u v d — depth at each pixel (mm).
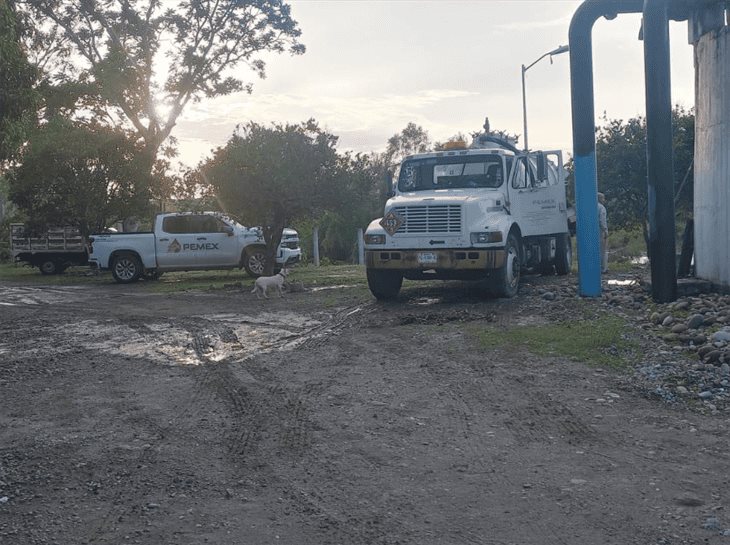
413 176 14609
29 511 4961
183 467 5762
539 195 15492
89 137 29984
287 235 23672
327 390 7934
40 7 35344
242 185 20000
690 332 9141
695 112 12758
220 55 38031
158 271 23719
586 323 10406
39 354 10453
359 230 50719
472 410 7070
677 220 31891
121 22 36562
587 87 12539
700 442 6070
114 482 5469
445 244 12969
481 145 15266
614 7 12359
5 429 6836
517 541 4395
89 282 25469
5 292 21734
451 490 5191
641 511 4766
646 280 13406
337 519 4766
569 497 5016
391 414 7016
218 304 16062
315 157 20125
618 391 7504
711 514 4707
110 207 30688
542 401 7266
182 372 9062
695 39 12328
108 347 10906
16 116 16828
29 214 31469
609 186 32156
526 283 15984
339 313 13328
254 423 6871
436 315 11969
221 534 4578
